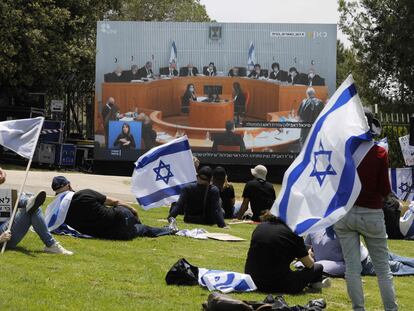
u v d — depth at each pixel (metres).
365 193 6.91
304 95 34.22
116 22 34.44
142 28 34.41
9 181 22.27
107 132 34.53
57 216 11.01
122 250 10.46
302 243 8.31
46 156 34.09
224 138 34.25
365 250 9.88
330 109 7.00
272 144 34.25
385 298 7.04
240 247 11.62
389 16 43.56
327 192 6.77
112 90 34.53
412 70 44.66
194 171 14.29
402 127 29.88
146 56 34.50
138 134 34.47
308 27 34.16
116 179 27.70
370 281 9.50
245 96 34.22
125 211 11.43
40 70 35.56
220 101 34.31
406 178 20.59
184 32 34.34
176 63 34.38
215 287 8.12
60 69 36.31
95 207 11.24
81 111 50.19
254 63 34.28
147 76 34.47
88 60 39.38
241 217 15.50
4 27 33.03
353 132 6.79
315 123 7.03
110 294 7.65
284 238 8.23
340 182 6.73
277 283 8.22
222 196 15.84
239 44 34.25
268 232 8.27
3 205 9.48
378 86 47.00
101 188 23.67
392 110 46.00
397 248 13.38
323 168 6.83
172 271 8.37
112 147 34.53
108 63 34.59
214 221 13.85
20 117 35.66
